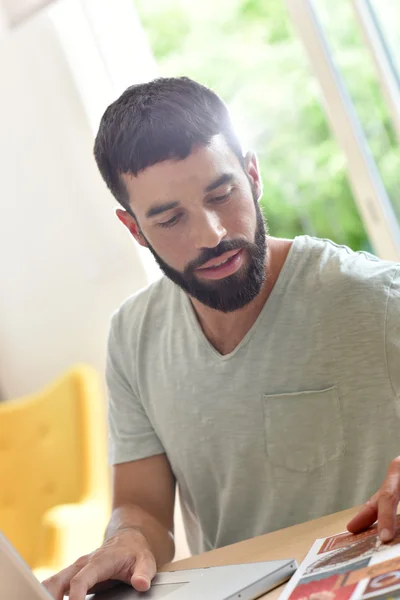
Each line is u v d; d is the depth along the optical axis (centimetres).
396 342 115
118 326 142
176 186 106
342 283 120
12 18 289
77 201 292
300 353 121
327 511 121
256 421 123
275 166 443
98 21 282
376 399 117
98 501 245
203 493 131
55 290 304
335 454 120
